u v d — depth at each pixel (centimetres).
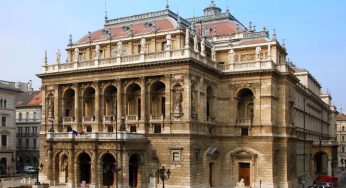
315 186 7644
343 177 12581
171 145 7175
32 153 12794
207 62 7794
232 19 9962
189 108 7075
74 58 8862
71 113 8550
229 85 8175
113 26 9162
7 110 10862
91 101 8369
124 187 6875
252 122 7931
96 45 8312
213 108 8019
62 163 7700
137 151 7212
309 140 11306
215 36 9169
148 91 7538
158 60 7300
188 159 6988
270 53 8038
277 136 7912
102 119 7944
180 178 7044
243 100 8281
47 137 7725
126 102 7756
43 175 8425
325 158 13250
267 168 7662
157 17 8638
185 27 8388
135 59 7625
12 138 11000
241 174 7956
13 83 11519
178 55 7206
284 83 8206
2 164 10706
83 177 7581
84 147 7275
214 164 7881
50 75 8469
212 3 10319
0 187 7531
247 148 7869
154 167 7312
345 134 19962
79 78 8188
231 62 8206
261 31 8694
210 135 7769
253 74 7931
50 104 8594
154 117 7462
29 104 13162
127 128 7662
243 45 8500
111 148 7000
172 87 7262
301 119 10394
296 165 9094
